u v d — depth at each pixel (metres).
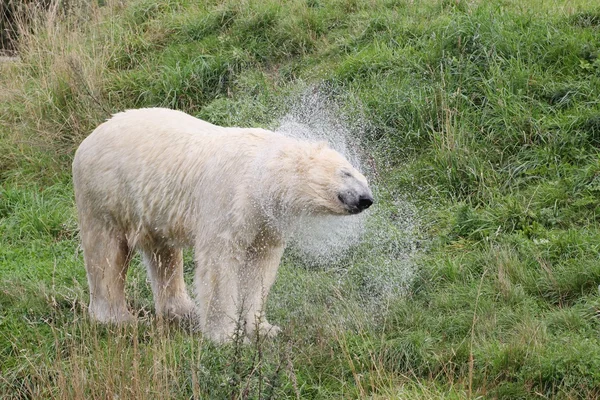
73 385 15.82
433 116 26.44
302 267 22.38
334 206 16.86
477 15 28.94
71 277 21.81
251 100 29.14
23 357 18.02
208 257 17.92
